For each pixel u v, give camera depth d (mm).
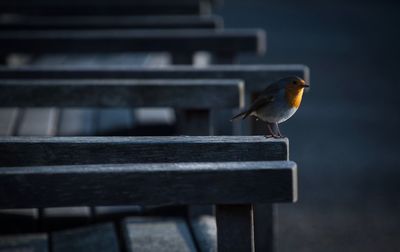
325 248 8039
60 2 13180
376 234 8492
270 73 6789
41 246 5703
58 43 9203
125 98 6156
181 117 6742
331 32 25719
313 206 9531
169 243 5422
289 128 13859
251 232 3588
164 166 3359
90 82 6176
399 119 14555
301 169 11219
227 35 9258
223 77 6828
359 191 10125
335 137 13141
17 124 7754
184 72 6875
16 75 6992
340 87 17531
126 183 3307
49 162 3670
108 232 5855
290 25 26984
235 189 3324
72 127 7789
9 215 6059
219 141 3668
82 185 3301
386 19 28984
